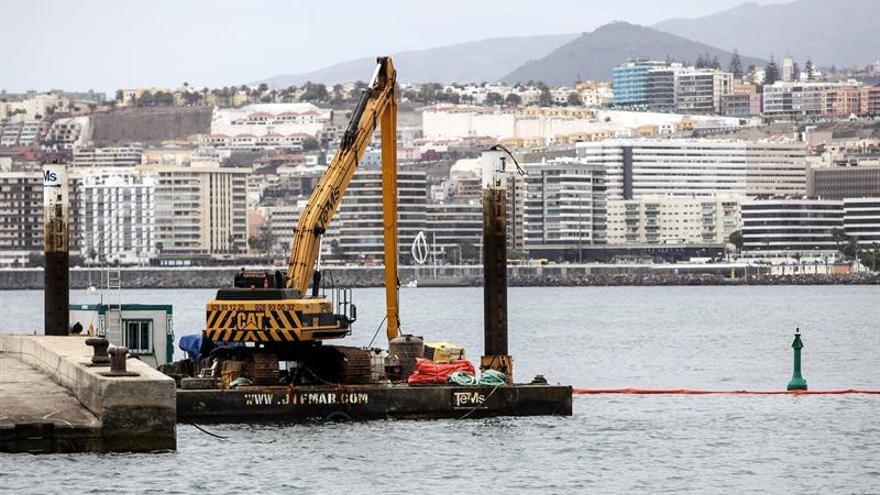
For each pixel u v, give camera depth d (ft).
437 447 469.98
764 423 553.64
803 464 463.42
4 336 573.74
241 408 504.43
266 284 525.34
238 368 519.60
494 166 551.59
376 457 451.53
